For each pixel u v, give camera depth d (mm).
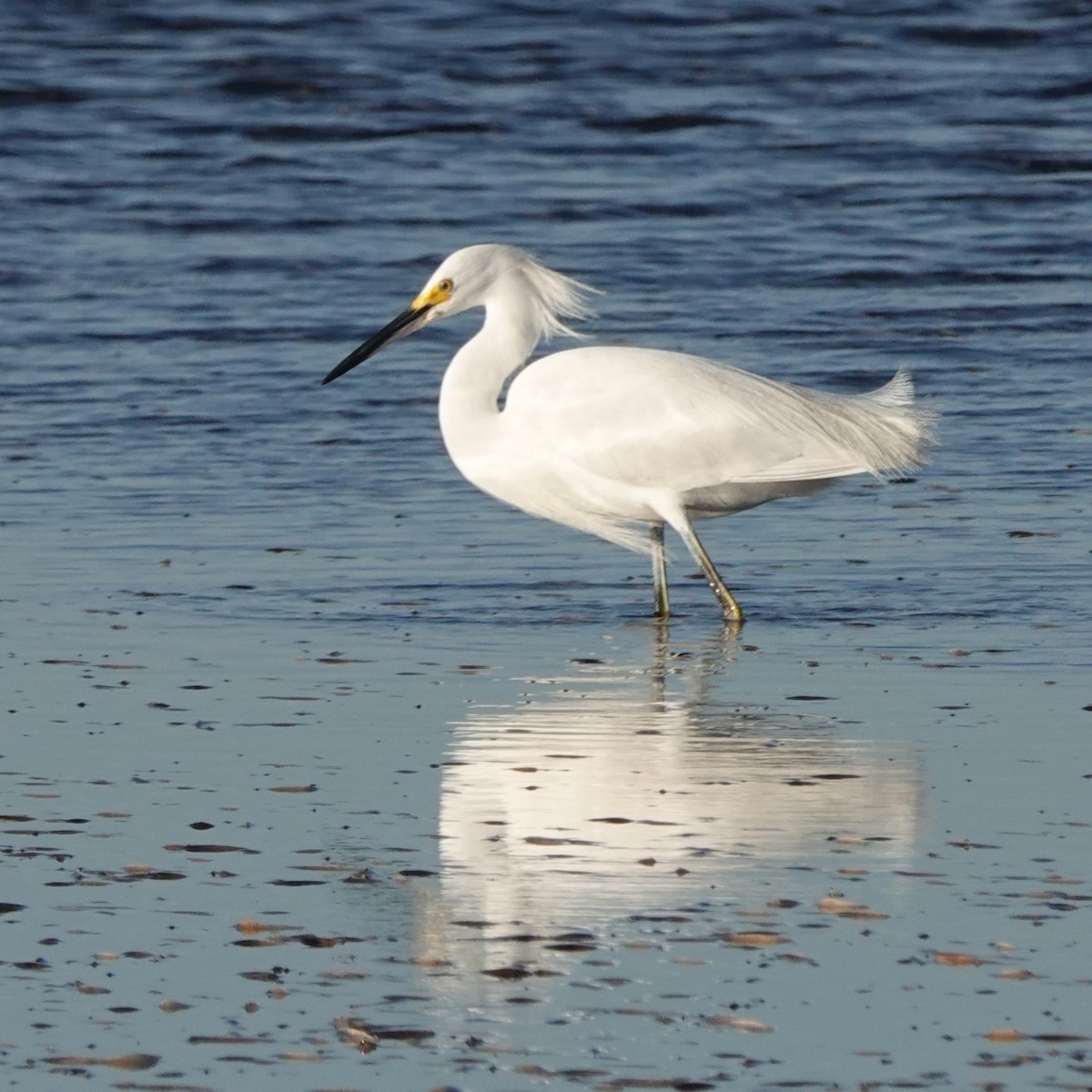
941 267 28266
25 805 9977
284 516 17188
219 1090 7031
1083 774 10570
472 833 9617
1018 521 16906
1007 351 24125
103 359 23297
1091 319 25688
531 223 30594
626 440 14734
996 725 11516
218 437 20078
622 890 8844
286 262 28344
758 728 11508
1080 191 32781
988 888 8828
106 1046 7348
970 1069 7176
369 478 18594
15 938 8281
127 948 8195
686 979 7895
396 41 39688
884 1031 7457
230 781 10422
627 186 32594
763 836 9555
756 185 32719
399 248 29141
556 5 41812
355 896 8766
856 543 16359
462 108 36656
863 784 10398
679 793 10258
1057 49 40312
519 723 11617
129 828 9648
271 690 12281
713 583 14289
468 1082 7086
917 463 15078
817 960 8062
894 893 8789
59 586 14836
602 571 15688
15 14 40438
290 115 36188
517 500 15398
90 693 12109
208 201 31469
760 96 37656
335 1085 7066
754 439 14734
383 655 13188
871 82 38438
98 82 37250
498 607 14578
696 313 26016
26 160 33406
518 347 15484
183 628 13758
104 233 29734
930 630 13852
